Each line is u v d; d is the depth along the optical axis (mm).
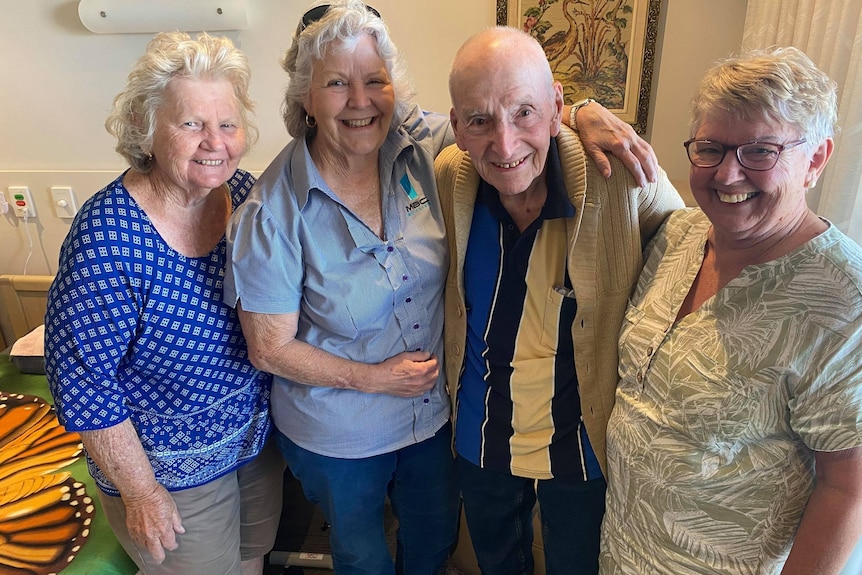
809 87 778
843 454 833
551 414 1238
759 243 883
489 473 1361
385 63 1133
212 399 1285
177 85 1080
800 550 889
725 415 897
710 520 970
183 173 1115
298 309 1232
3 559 1404
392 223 1237
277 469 1600
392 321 1280
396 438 1372
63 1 2109
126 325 1136
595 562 1351
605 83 1972
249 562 1665
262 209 1149
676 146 2039
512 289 1203
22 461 1716
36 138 2326
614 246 1127
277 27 2086
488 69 1002
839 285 801
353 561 1500
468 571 1902
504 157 1036
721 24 1880
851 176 1283
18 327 2516
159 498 1259
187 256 1198
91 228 1103
